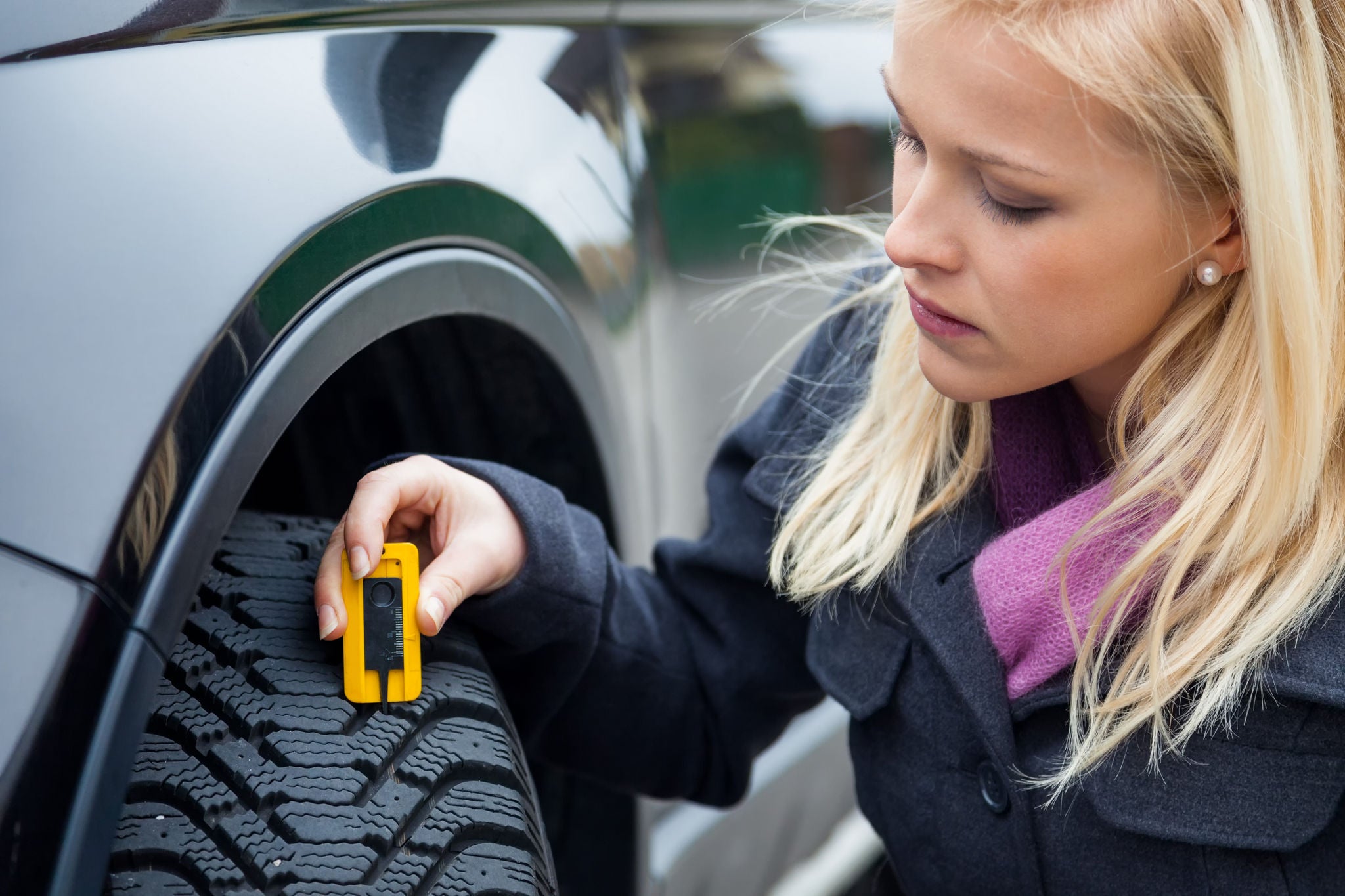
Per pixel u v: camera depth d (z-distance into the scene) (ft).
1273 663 2.55
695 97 4.35
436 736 2.55
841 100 5.04
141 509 2.03
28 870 1.86
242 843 2.19
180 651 2.46
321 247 2.46
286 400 2.34
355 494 2.71
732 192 4.44
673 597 3.61
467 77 3.28
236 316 2.23
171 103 2.40
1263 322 2.34
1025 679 2.79
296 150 2.54
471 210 2.98
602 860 3.80
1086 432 2.97
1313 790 2.61
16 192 2.14
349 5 3.05
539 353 3.34
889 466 3.08
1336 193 2.36
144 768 2.26
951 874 3.09
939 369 2.57
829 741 5.43
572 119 3.66
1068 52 2.15
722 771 3.63
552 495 3.04
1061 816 2.87
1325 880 2.67
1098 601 2.61
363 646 2.51
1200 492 2.53
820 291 4.94
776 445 3.47
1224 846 2.65
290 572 2.75
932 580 2.98
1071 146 2.22
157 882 2.12
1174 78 2.20
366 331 2.61
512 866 2.44
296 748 2.34
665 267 4.10
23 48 2.30
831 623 3.27
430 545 2.95
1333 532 2.54
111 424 2.04
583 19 3.98
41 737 1.87
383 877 2.24
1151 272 2.38
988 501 3.06
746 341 4.58
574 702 3.37
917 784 3.12
